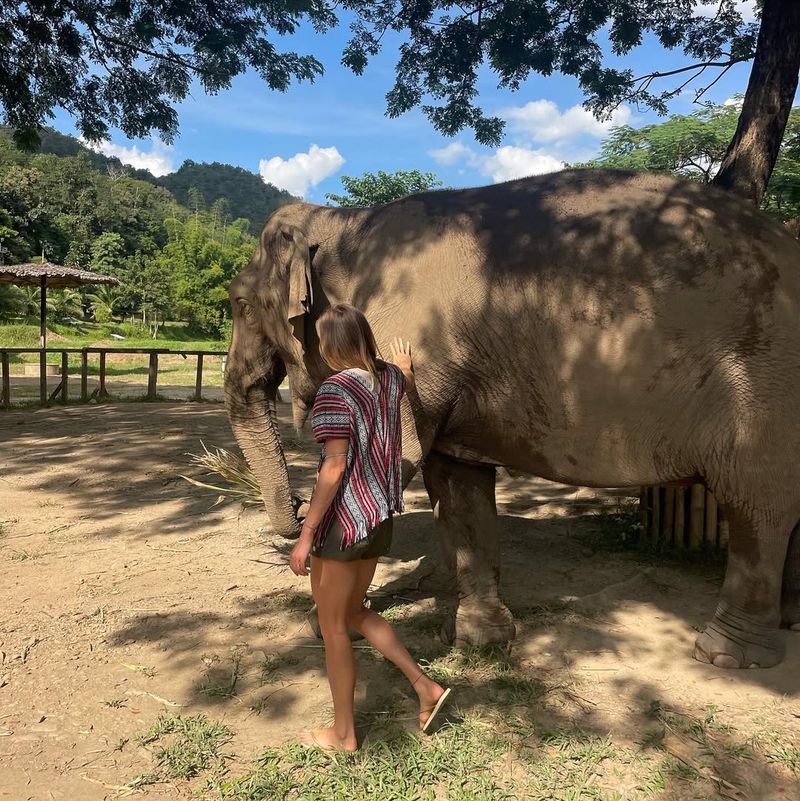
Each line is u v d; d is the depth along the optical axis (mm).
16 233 71125
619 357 3127
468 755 2666
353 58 10664
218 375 24688
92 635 3764
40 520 5895
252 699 3119
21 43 11820
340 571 2566
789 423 3061
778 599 3318
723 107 28094
